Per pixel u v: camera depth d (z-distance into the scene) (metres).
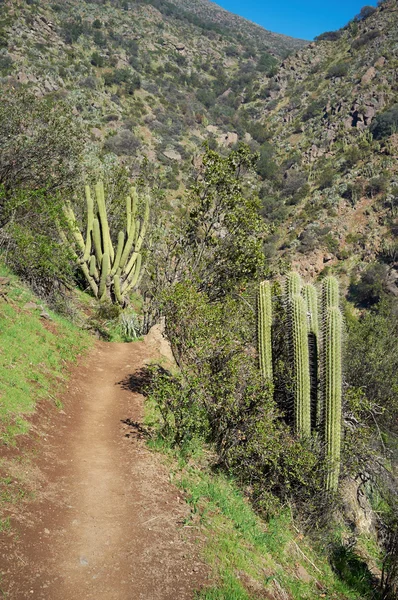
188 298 8.95
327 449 8.43
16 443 6.69
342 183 61.16
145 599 4.60
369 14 109.38
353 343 16.06
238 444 8.19
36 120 18.06
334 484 8.43
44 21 91.25
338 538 8.67
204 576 5.15
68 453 7.28
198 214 13.15
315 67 106.19
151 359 14.16
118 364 13.35
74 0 121.69
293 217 60.41
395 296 44.41
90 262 19.94
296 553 7.21
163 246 13.31
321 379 8.86
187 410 7.92
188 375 8.03
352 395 9.83
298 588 6.19
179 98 97.75
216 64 130.88
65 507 5.74
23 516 5.21
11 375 8.65
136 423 9.26
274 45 199.75
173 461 7.79
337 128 74.31
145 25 129.38
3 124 17.11
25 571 4.46
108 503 6.09
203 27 162.62
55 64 77.19
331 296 8.90
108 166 24.92
